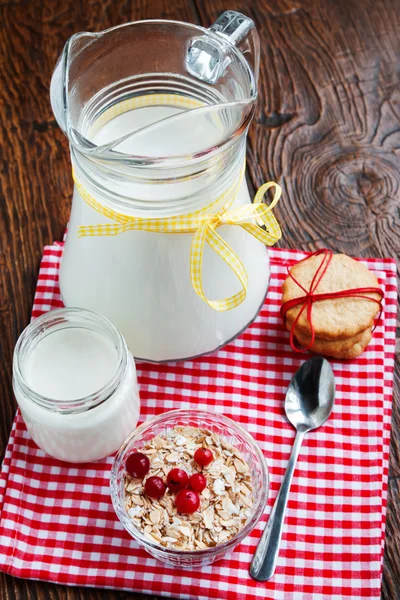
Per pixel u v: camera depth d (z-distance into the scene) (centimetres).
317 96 90
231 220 67
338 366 76
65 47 64
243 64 65
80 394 70
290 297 75
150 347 74
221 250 67
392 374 77
